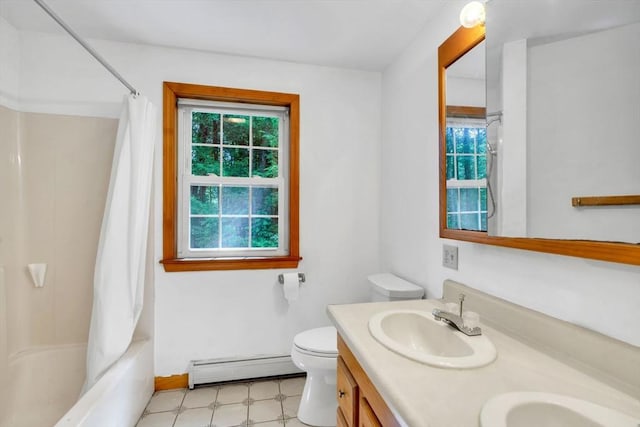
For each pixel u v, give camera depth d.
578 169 0.77
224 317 1.95
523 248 0.93
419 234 1.64
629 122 0.66
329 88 2.09
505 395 0.62
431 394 0.62
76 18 1.57
